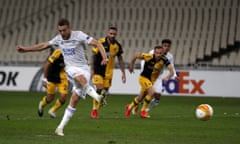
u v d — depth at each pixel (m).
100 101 30.09
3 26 99.12
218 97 76.44
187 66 81.25
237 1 93.62
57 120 39.88
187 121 41.09
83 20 97.50
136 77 79.31
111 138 29.70
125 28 95.00
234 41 90.19
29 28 98.50
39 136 29.84
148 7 96.12
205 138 30.55
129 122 39.47
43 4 100.62
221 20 92.56
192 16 93.94
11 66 83.50
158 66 45.59
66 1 99.94
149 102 44.16
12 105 56.12
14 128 34.03
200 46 90.44
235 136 31.69
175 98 73.25
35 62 87.94
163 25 94.12
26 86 82.56
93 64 45.41
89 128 34.88
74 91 31.11
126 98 71.25
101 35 95.12
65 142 27.48
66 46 31.20
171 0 95.94
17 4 101.31
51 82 41.62
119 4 97.44
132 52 91.44
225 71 77.38
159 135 31.66
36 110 50.06
